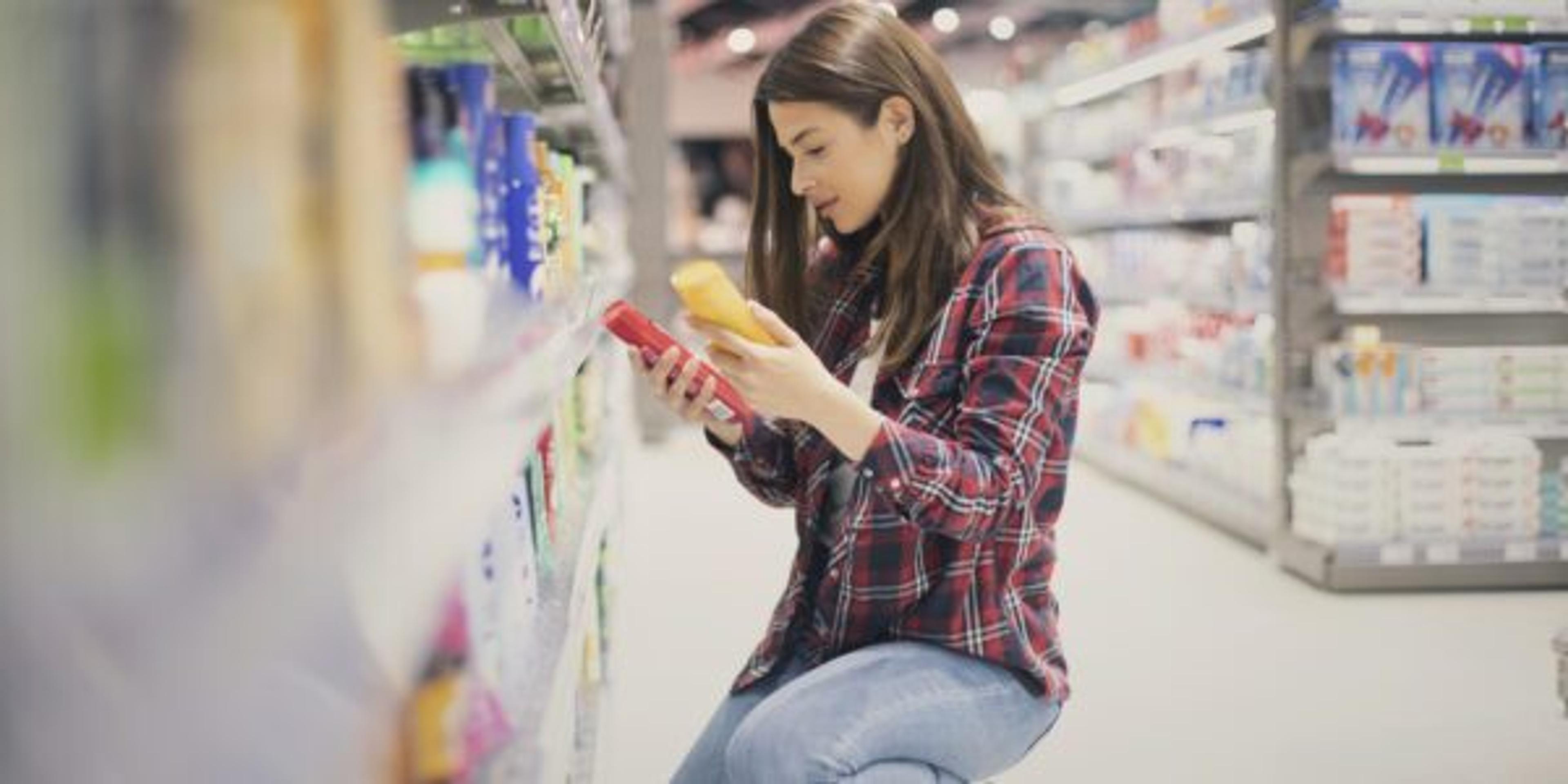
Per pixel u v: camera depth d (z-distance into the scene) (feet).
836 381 5.55
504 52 9.14
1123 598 16.14
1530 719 11.80
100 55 1.51
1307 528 16.90
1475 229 16.62
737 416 6.57
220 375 1.66
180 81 1.65
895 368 6.16
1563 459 16.49
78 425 1.40
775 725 5.60
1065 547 19.06
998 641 6.00
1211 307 22.38
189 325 1.61
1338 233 16.67
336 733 1.83
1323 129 16.80
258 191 1.83
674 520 20.92
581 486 9.39
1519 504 16.20
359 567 1.92
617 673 12.87
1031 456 5.74
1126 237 26.32
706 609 15.76
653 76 30.66
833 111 5.94
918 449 5.49
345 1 2.26
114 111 1.53
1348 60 16.48
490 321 4.15
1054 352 5.82
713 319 5.37
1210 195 21.52
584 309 6.82
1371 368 16.48
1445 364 16.49
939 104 6.07
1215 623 14.96
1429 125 16.61
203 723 1.48
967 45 45.39
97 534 1.36
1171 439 22.81
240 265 1.75
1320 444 16.53
